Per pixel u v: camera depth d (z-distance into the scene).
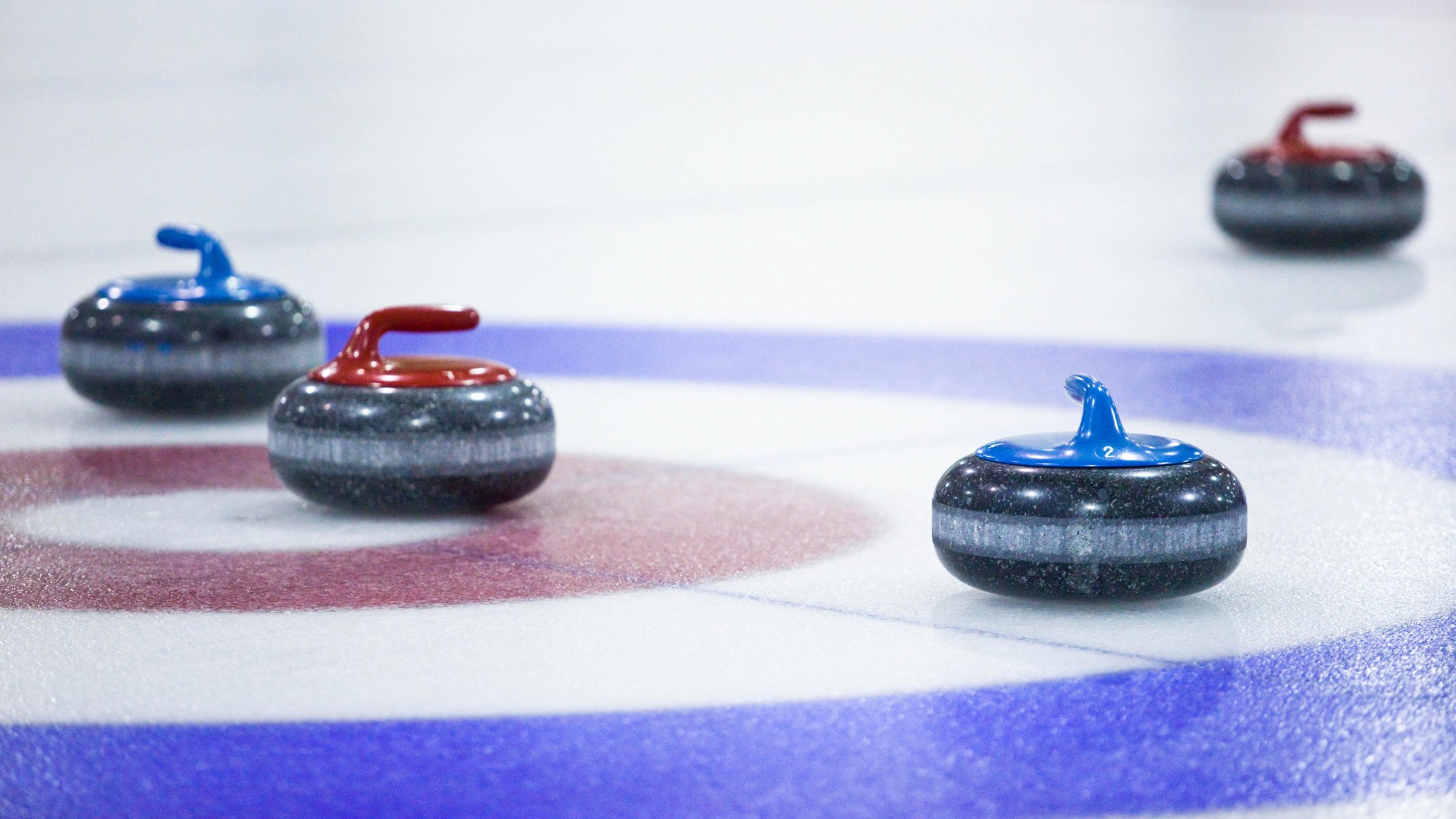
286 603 10.91
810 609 10.77
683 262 27.98
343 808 7.93
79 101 46.25
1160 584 10.41
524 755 8.49
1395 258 28.28
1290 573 11.55
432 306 13.23
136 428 16.53
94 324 16.53
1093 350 20.50
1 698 9.27
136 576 11.53
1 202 33.25
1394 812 7.87
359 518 13.16
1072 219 33.00
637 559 11.95
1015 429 16.36
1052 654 9.90
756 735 8.73
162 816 7.87
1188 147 43.09
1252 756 8.47
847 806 7.93
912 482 14.27
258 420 16.98
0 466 14.87
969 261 28.12
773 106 48.72
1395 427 16.22
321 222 31.67
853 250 29.34
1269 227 27.98
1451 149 42.19
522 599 10.99
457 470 12.79
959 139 44.22
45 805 7.99
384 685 9.44
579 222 32.22
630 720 8.92
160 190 34.88
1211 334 21.55
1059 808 7.91
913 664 9.73
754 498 13.78
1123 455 10.52
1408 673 9.59
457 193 35.50
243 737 8.73
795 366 19.70
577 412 17.23
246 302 16.78
